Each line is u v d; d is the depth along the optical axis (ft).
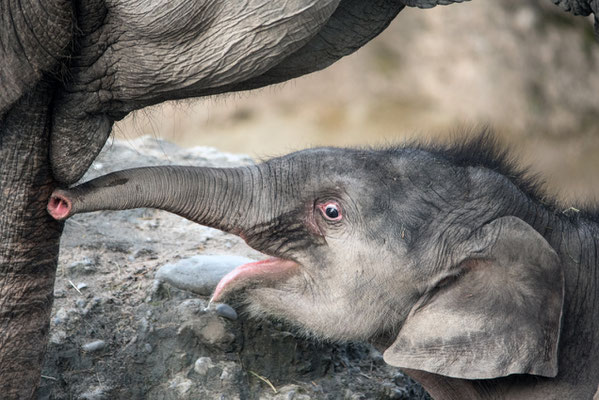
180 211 25.54
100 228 34.83
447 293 25.08
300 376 28.99
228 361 28.58
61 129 23.70
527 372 23.67
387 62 86.28
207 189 25.72
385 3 26.20
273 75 25.94
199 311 29.22
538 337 23.80
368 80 85.35
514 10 83.87
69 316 29.32
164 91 23.58
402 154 26.91
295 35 22.57
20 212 23.68
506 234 24.68
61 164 23.94
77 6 22.39
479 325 24.23
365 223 25.84
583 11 25.96
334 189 26.14
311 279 26.27
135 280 31.30
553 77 82.02
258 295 26.58
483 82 82.43
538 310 23.93
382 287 25.72
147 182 24.91
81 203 24.02
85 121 23.85
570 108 81.51
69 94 23.49
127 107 24.12
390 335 26.35
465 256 25.16
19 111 23.04
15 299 24.06
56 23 22.11
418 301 25.58
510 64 82.53
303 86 85.61
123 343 29.12
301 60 26.07
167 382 28.35
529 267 24.22
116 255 32.89
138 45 22.80
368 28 26.37
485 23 83.92
